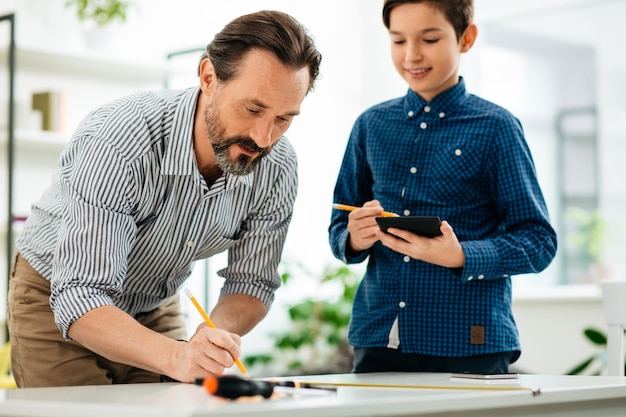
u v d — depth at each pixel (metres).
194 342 1.30
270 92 1.38
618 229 3.97
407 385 1.27
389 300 1.79
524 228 1.74
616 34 4.00
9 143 3.22
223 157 1.47
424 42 1.78
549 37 4.16
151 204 1.56
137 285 1.69
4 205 3.46
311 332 4.18
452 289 1.75
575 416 1.21
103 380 1.69
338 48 4.50
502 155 1.77
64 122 3.44
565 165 4.12
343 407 0.95
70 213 1.46
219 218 1.64
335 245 1.84
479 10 4.28
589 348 3.83
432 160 1.81
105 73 3.72
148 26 3.95
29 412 1.00
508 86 4.23
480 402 1.06
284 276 4.22
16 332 1.70
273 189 1.70
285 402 0.99
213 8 4.21
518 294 4.01
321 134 4.43
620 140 3.99
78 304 1.40
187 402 0.99
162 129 1.53
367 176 1.92
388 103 1.92
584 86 4.08
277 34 1.38
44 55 3.40
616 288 1.71
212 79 1.47
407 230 1.62
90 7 3.64
